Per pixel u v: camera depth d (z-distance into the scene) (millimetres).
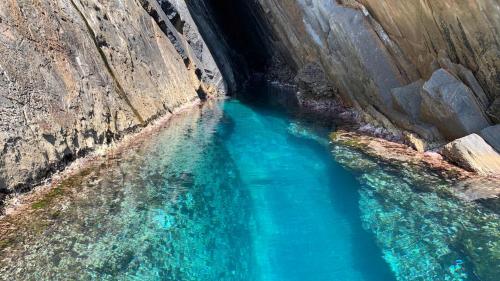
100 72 11039
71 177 8086
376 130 14062
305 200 9094
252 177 10422
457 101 10477
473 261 6430
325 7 16625
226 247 7039
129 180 8758
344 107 18328
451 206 8109
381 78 14055
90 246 6168
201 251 6754
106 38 12383
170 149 11570
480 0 8852
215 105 20250
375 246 7160
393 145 12250
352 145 12578
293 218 8281
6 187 6449
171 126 14367
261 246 7258
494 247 6723
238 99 23109
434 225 7512
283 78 31328
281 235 7641
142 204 7859
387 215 8047
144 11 18203
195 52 24125
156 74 16016
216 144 12773
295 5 19641
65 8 10516
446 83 10742
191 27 24250
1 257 5461
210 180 9758
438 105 10914
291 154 12266
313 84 20312
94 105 9953
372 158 11219
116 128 10898
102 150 9805
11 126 6746
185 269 6176
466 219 7598
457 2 9391
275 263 6758
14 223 6164
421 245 6977
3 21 7574
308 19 18797
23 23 8203
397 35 12875
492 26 9000
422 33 11461
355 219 8133
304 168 11039
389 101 13961
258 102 21922
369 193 9016
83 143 9039
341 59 16594
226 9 36875
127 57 13492
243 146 13102
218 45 29094
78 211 6953
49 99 8094
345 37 15250
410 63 12867
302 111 18875
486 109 10203
